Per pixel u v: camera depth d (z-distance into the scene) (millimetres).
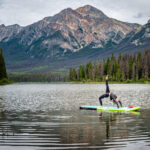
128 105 28688
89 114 21594
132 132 14008
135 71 166500
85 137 12820
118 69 169875
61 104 30031
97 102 32625
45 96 44688
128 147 11023
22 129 14844
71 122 17375
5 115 20734
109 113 22406
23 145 11359
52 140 12219
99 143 11664
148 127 15469
